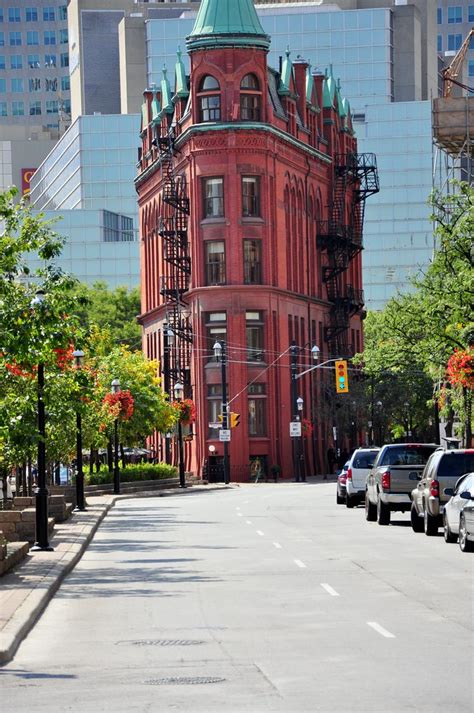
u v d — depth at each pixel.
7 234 43.69
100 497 92.06
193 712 16.97
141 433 112.69
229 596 30.38
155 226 146.88
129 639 23.92
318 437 138.12
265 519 61.56
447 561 37.62
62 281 42.50
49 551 42.91
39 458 44.03
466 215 71.56
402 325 76.88
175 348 129.00
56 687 19.17
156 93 150.25
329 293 145.75
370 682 18.78
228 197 124.50
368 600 28.67
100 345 118.50
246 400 124.25
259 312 125.19
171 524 60.00
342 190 146.75
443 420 130.00
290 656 21.38
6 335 38.97
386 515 54.91
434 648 21.78
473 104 118.19
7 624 24.67
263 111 125.75
